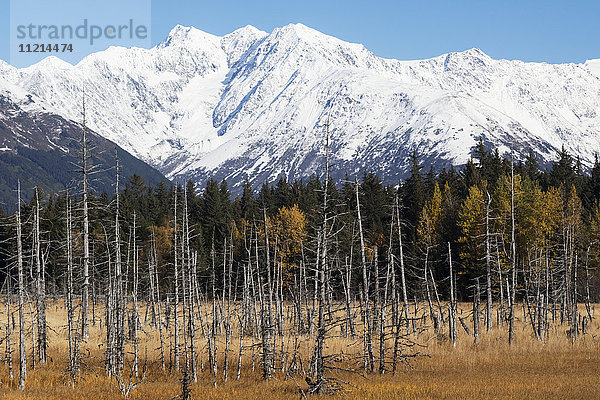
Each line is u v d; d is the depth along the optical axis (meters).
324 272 31.75
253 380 37.66
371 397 30.33
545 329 54.78
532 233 70.62
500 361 42.09
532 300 71.50
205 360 45.72
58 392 34.03
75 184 39.31
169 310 62.78
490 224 71.75
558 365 39.69
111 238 71.31
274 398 31.03
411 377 36.78
